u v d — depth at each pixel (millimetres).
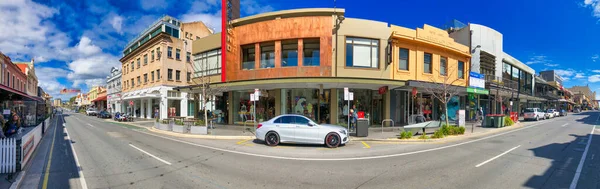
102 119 34938
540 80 40781
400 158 7988
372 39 16453
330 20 15938
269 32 16609
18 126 14953
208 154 8719
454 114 21453
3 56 24875
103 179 5859
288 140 10305
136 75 38844
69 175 6215
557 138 12414
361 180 5711
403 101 18203
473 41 23109
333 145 10000
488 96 25141
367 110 17344
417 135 13250
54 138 13406
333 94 16500
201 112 21594
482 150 9289
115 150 9586
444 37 19266
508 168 6648
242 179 5809
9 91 15406
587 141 11297
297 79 14469
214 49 19328
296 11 16109
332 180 5715
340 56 15781
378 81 14656
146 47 35750
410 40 16953
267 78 15188
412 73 17406
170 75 32625
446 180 5664
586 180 5609
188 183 5523
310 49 16219
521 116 35688
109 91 55938
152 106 35188
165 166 7035
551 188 5121
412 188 5152
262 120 17859
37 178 5992
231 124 18750
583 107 92188
